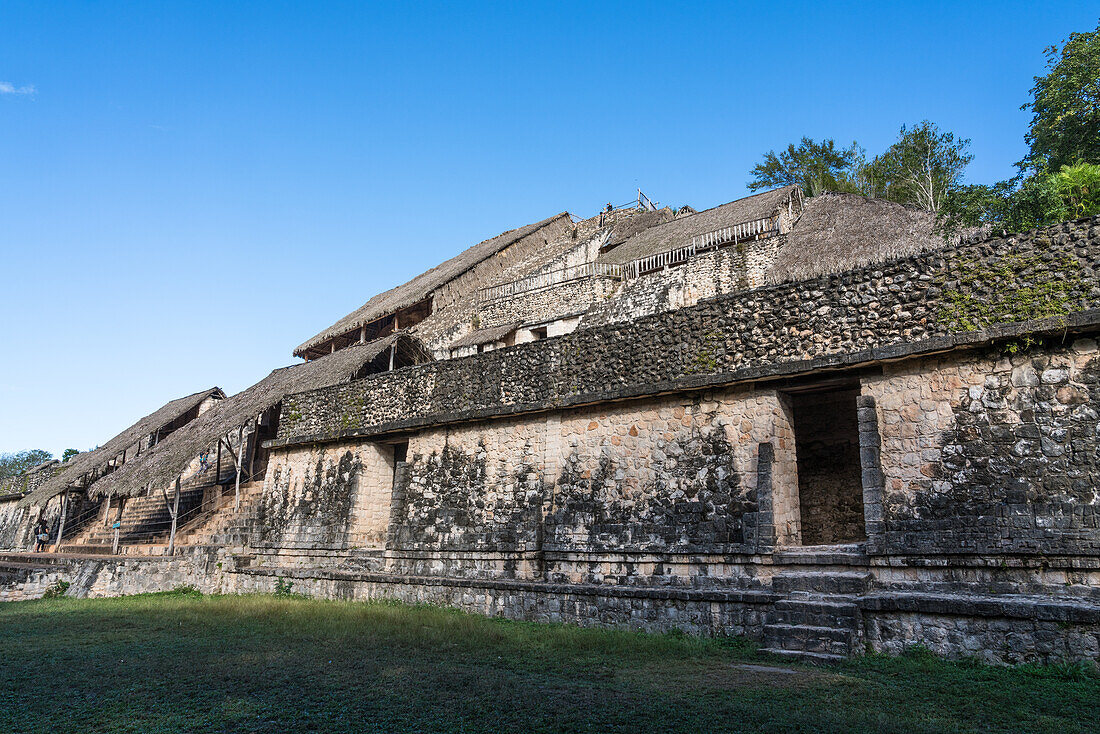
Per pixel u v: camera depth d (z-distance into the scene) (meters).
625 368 11.57
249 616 11.32
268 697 6.10
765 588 9.19
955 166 29.34
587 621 10.47
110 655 8.16
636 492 10.97
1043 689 6.12
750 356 10.23
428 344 27.00
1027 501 7.69
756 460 9.83
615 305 22.97
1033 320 7.93
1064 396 7.76
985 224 12.11
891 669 6.92
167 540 20.06
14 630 10.55
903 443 8.70
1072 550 7.26
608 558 10.96
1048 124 13.23
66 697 6.18
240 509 19.02
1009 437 7.98
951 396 8.49
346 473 15.76
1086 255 7.95
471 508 13.17
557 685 6.46
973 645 7.27
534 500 12.24
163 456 19.34
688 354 10.87
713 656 7.93
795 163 35.50
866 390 9.16
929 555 8.12
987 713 5.49
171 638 9.38
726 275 21.06
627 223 29.69
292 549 16.16
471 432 13.70
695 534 10.10
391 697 6.05
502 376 13.39
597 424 11.77
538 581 11.44
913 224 18.31
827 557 8.77
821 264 18.73
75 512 26.48
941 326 8.67
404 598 12.99
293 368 22.02
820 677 6.70
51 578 16.09
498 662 7.66
